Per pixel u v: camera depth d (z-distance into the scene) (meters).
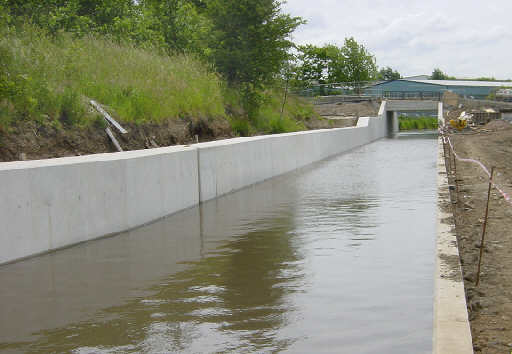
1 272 7.35
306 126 42.44
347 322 5.21
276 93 42.28
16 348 4.75
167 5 30.39
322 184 17.64
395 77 182.25
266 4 29.72
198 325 5.21
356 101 70.31
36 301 6.07
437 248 7.73
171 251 8.48
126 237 9.73
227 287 6.46
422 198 13.77
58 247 8.80
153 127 17.91
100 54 19.61
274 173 20.64
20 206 8.09
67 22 21.16
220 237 9.50
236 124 26.03
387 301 5.80
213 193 14.67
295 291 6.23
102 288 6.53
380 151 36.12
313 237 9.27
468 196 13.88
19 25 18.00
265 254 8.12
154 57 22.67
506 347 4.60
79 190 9.27
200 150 13.88
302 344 4.71
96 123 15.35
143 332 5.06
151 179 11.37
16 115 13.06
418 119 110.12
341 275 6.84
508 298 5.95
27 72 14.54
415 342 4.70
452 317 5.00
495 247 8.31
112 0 25.34
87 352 4.63
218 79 27.97
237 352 4.57
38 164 8.85
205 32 29.64
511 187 15.58
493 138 43.56
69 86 15.99
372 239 8.98
